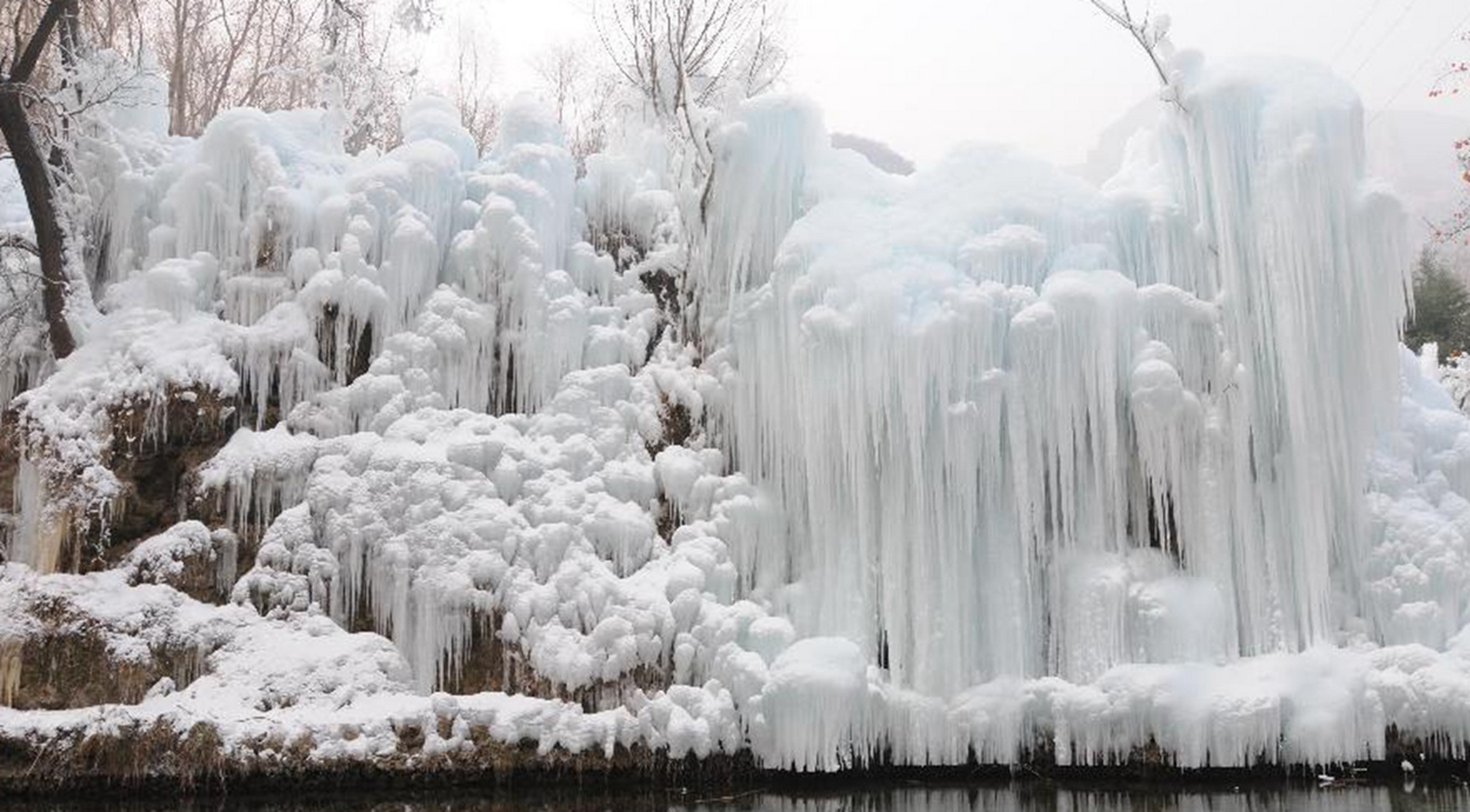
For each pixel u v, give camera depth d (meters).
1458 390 19.91
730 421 12.59
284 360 12.43
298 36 25.81
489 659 11.22
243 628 11.08
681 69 13.77
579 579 11.32
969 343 11.39
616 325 13.33
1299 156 11.36
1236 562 11.38
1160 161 12.79
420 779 10.18
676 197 13.99
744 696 10.68
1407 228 11.51
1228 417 11.47
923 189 12.47
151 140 14.34
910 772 10.81
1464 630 11.24
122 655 10.80
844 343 11.48
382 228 12.98
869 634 11.38
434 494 11.60
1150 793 10.30
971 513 11.23
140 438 12.04
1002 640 11.11
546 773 10.36
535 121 14.09
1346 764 10.58
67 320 12.69
